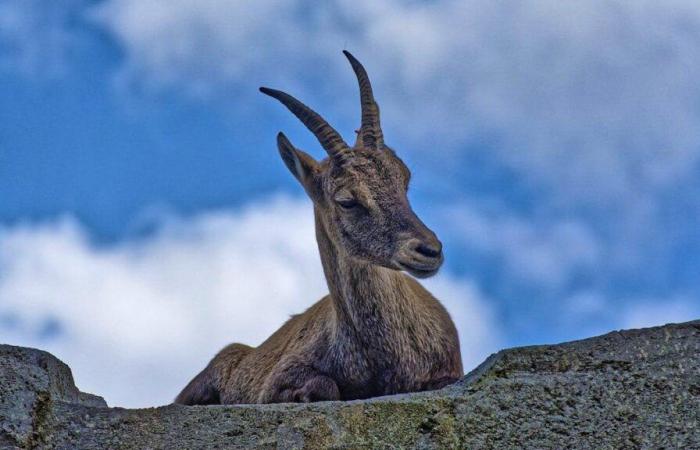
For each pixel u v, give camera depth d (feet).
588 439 65.26
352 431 66.08
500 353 69.62
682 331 69.87
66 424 66.69
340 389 102.78
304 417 66.59
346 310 102.78
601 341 69.77
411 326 100.99
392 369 100.89
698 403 66.44
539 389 67.31
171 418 66.95
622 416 66.13
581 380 67.77
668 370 67.92
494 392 67.41
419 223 100.78
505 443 65.36
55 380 69.92
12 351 69.36
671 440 65.05
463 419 66.28
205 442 65.82
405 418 66.49
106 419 67.00
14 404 66.54
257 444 65.62
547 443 65.21
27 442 65.36
